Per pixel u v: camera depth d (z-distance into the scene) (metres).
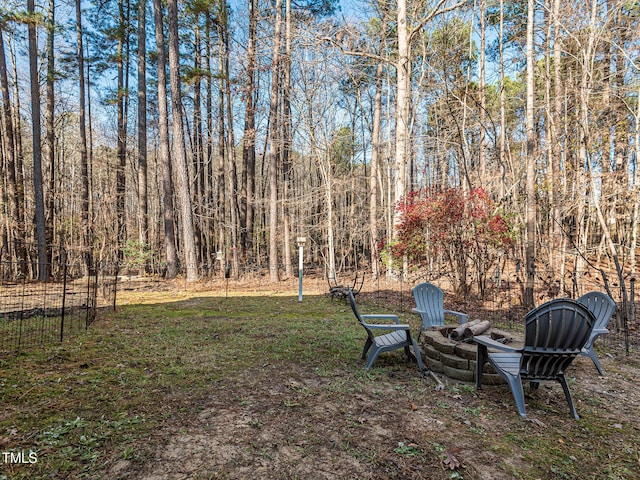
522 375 3.07
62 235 16.12
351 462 2.32
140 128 16.78
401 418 2.92
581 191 7.40
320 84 13.75
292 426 2.77
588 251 7.89
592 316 2.87
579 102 7.80
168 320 6.85
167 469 2.23
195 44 18.20
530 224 7.45
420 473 2.22
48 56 15.51
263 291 11.62
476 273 9.20
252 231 20.81
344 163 19.94
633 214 7.29
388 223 15.32
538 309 2.91
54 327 6.16
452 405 3.17
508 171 11.20
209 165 21.91
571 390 3.60
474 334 3.84
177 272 16.03
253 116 16.84
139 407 3.06
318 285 13.16
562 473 2.23
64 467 2.23
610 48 7.25
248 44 15.70
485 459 2.37
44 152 19.00
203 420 2.85
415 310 4.80
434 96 12.66
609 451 2.49
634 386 3.71
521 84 14.41
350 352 4.71
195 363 4.22
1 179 15.77
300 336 5.50
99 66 18.94
